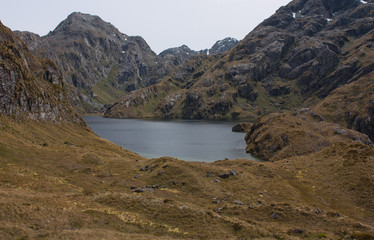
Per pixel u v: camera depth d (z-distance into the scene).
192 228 30.16
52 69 153.00
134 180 56.00
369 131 184.88
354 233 30.28
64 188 43.50
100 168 64.25
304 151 102.75
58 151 74.56
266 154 119.00
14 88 98.81
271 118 163.12
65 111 138.38
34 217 26.31
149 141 169.62
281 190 53.53
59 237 22.34
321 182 58.78
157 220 32.19
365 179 52.44
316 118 179.75
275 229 31.09
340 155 70.25
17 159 57.09
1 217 24.77
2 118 86.44
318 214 36.62
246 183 56.16
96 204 35.69
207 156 121.56
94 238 22.97
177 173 58.44
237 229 30.30
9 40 120.62
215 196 47.03
